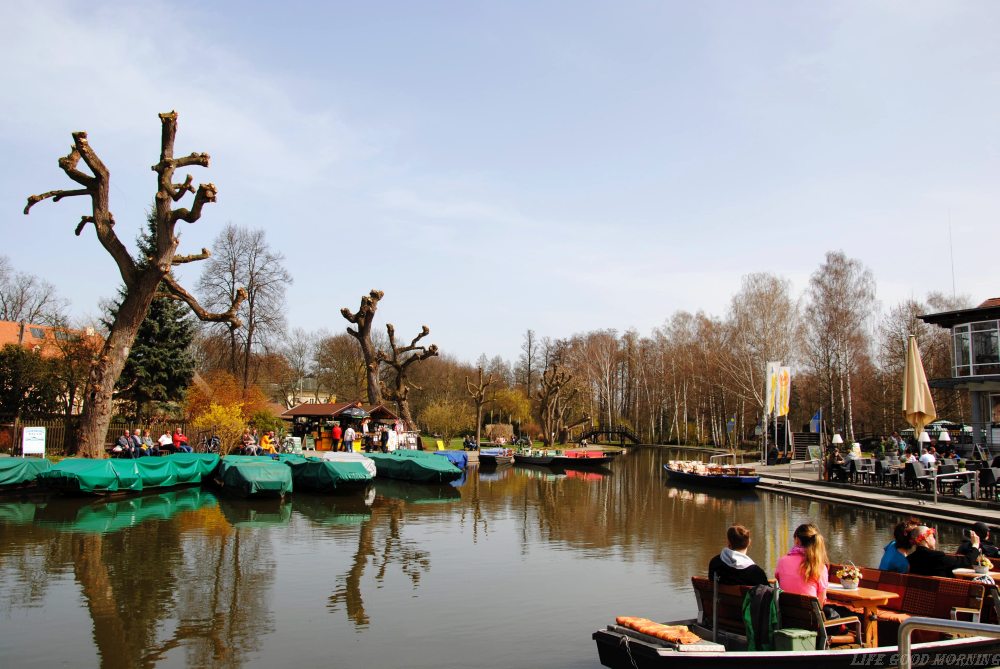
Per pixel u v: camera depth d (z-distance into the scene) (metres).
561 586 12.20
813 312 51.09
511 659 8.51
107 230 24.39
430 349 46.69
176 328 37.78
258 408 43.16
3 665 8.09
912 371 18.59
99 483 22.12
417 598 11.27
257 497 24.23
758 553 15.13
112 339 24.89
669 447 73.50
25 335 47.56
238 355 46.84
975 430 30.50
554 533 17.86
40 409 31.56
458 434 62.81
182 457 26.67
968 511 18.62
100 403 24.55
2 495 22.39
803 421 70.19
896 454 27.58
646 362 84.75
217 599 10.99
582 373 79.69
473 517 20.84
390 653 8.68
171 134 24.72
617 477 37.31
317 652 8.67
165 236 24.45
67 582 11.84
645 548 15.81
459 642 9.13
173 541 15.73
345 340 74.12
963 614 7.14
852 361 51.75
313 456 30.05
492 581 12.49
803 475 32.09
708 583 7.50
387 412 45.53
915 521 8.38
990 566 8.22
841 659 6.36
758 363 54.25
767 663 6.30
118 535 16.28
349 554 14.73
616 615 10.43
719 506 23.66
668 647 6.56
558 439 65.12
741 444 65.69
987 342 30.38
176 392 38.03
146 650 8.65
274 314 46.25
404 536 17.20
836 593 7.37
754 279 53.88
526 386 89.12
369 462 28.59
